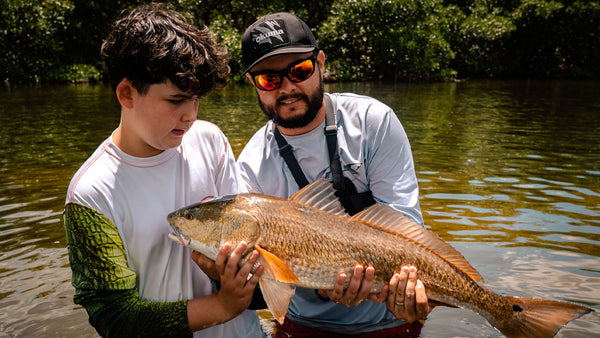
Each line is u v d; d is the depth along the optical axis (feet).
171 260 7.50
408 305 8.42
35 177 21.68
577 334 9.96
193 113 7.04
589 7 99.86
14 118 40.73
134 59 6.50
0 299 11.50
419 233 8.77
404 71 86.33
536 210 17.11
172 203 7.51
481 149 27.91
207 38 7.16
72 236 6.81
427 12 90.27
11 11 73.61
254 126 35.09
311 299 10.69
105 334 6.97
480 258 13.30
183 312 7.07
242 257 7.50
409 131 34.27
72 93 61.52
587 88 75.36
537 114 44.39
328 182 9.04
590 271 12.56
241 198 7.85
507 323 8.80
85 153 26.99
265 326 11.02
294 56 9.35
